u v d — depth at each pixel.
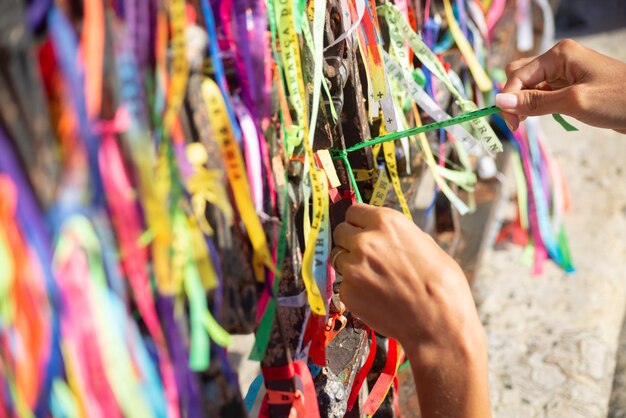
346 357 1.13
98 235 0.63
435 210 1.79
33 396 0.60
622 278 2.00
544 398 1.62
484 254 1.97
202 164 0.74
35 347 0.59
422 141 1.39
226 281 0.80
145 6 0.65
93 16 0.59
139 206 0.68
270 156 0.85
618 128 1.21
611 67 1.23
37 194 0.58
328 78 1.02
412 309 0.82
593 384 1.65
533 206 2.05
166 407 0.70
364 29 1.12
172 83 0.68
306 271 0.90
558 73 1.29
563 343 1.75
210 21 0.75
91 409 0.63
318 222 0.90
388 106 1.14
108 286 0.64
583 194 2.29
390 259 0.84
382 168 1.24
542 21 2.47
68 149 0.59
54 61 0.60
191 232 0.73
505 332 1.79
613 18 3.29
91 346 0.62
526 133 2.11
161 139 0.68
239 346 1.76
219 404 0.82
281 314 0.97
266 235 0.86
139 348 0.69
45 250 0.57
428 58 1.27
